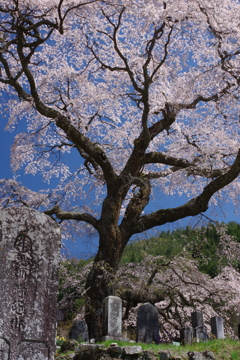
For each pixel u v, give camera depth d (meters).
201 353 8.03
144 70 13.76
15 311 5.39
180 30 15.26
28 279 5.59
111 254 12.88
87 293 12.34
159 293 13.53
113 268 12.66
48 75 16.70
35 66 17.20
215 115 17.27
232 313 14.96
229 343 8.91
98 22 15.74
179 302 15.08
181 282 15.84
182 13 13.35
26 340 5.37
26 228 5.75
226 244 15.70
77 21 16.06
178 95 15.68
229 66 14.81
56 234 5.98
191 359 7.70
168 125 15.67
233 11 13.99
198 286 15.62
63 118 13.25
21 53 12.72
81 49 17.14
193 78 14.84
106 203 13.65
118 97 17.92
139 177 14.84
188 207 13.49
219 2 14.28
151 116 17.48
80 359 8.03
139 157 14.37
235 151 16.03
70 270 16.12
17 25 12.77
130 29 15.72
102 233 13.17
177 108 15.47
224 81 15.49
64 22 15.66
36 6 14.29
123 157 18.20
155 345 8.60
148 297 13.23
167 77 17.67
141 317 9.67
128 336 13.60
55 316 5.66
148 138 14.08
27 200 16.16
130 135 18.22
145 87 13.52
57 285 5.80
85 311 11.90
